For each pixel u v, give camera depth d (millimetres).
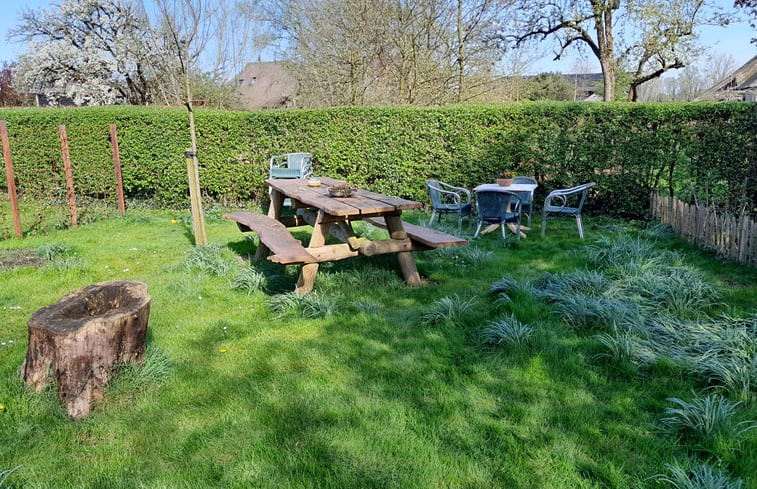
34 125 9000
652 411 2525
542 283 4406
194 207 5922
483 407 2568
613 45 14125
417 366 3010
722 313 3658
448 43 12281
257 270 4945
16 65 19578
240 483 2031
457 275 4855
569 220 7680
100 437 2369
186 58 8109
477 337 3346
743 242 4973
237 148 9062
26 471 2125
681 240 6105
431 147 8477
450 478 2053
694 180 7191
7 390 2693
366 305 3965
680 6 12781
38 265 5277
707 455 2170
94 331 2539
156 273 5012
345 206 4230
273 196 6223
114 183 8953
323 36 12656
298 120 8891
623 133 7512
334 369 2994
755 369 2709
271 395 2701
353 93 12508
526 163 8164
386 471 2100
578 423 2412
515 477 2051
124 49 17656
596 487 1986
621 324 3422
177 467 2146
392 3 11742
